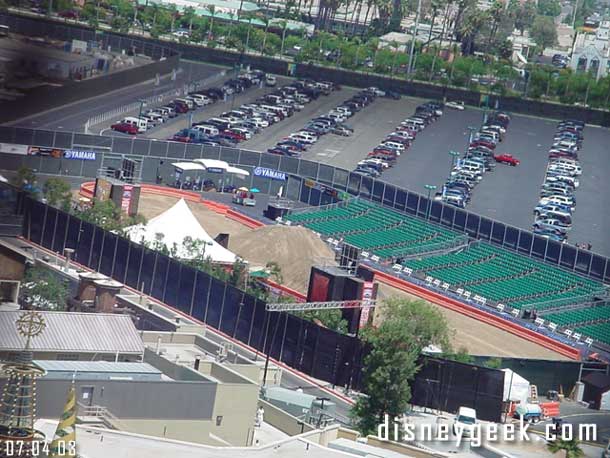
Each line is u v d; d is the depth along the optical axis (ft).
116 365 430.20
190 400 422.41
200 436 424.46
